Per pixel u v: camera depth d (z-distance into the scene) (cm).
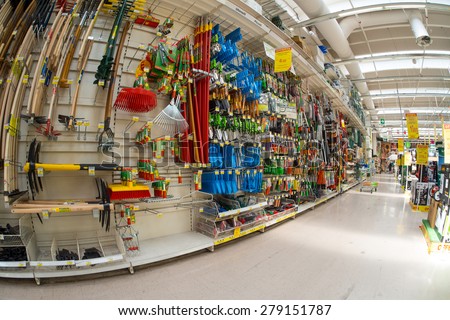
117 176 279
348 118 1005
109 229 272
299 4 457
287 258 281
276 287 217
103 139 260
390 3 467
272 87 423
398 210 571
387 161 2775
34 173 224
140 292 204
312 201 586
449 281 232
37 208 207
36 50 259
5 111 226
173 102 266
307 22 499
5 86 242
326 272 247
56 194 255
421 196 565
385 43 775
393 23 632
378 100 1366
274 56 373
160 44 269
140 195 243
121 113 282
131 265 231
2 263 202
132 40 290
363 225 432
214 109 319
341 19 629
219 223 319
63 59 239
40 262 205
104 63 245
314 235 369
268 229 401
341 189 860
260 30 365
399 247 322
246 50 428
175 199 300
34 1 259
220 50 320
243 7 325
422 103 1402
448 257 288
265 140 414
